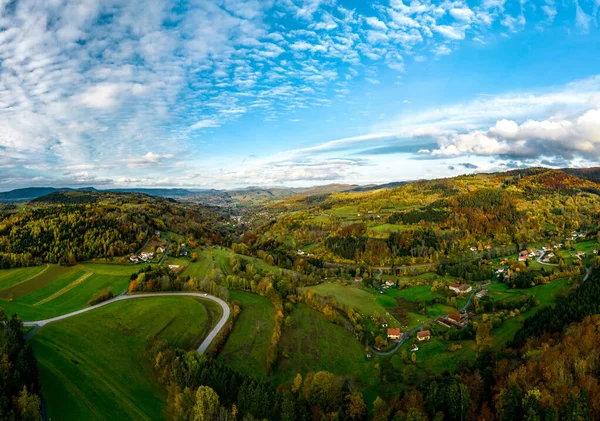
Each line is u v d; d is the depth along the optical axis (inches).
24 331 4311.0
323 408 3304.6
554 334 3661.4
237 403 3132.4
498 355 3720.5
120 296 5920.3
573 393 2459.4
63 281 6343.5
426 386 3427.7
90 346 4141.2
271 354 4340.6
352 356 4751.5
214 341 4621.1
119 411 3120.1
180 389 3218.5
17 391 2923.2
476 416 2864.2
